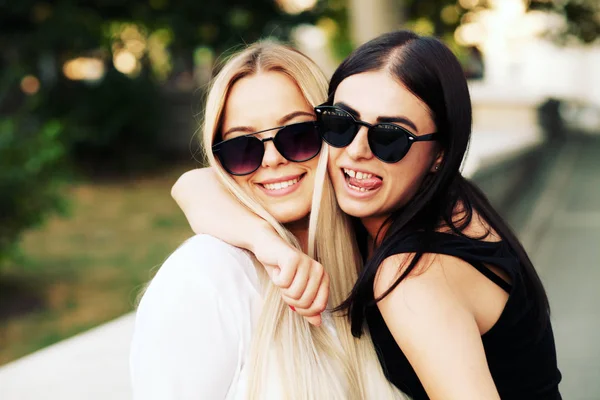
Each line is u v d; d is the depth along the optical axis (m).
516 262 1.45
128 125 13.90
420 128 1.42
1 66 13.30
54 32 12.70
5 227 5.70
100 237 8.90
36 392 2.71
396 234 1.41
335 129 1.44
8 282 6.79
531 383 1.50
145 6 13.34
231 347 1.34
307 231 1.64
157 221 9.84
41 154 5.78
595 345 3.99
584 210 8.02
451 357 1.25
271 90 1.51
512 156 7.58
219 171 1.54
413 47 1.42
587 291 5.04
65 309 5.93
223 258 1.38
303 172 1.54
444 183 1.46
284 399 1.32
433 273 1.32
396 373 1.47
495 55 26.41
